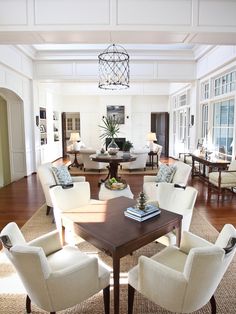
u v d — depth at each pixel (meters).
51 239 2.15
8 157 7.08
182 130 9.91
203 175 6.67
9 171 7.14
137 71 7.09
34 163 7.66
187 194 2.82
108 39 3.54
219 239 1.84
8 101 6.84
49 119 9.76
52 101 10.27
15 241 1.80
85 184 3.33
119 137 11.66
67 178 4.17
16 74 6.34
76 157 8.65
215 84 6.58
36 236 3.38
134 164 7.94
